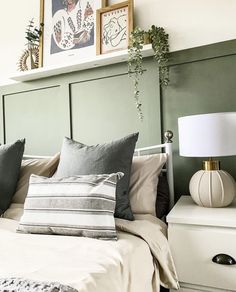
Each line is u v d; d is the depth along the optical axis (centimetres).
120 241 107
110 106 197
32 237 116
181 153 142
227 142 128
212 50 166
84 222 114
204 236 118
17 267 85
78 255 95
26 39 231
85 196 118
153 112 182
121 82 192
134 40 172
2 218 150
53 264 87
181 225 123
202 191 140
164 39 175
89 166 139
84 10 203
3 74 244
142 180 148
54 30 213
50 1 216
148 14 184
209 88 168
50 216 121
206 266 117
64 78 213
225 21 164
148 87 183
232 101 163
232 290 113
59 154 179
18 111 237
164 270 111
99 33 193
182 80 174
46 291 64
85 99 206
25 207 130
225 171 154
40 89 226
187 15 173
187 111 174
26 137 233
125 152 142
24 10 234
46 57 214
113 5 190
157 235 119
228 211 131
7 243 109
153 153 182
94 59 185
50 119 222
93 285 75
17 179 172
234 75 162
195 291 120
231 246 114
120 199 133
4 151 171
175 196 176
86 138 206
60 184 127
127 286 88
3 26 244
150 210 143
